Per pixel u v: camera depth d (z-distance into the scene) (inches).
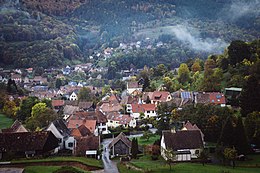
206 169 3339.1
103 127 6451.8
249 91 5128.0
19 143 4347.9
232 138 3971.5
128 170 3651.6
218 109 5039.4
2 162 3932.1
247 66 7234.3
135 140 4424.2
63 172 3144.7
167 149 3954.2
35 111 6097.4
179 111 5654.5
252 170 3312.0
